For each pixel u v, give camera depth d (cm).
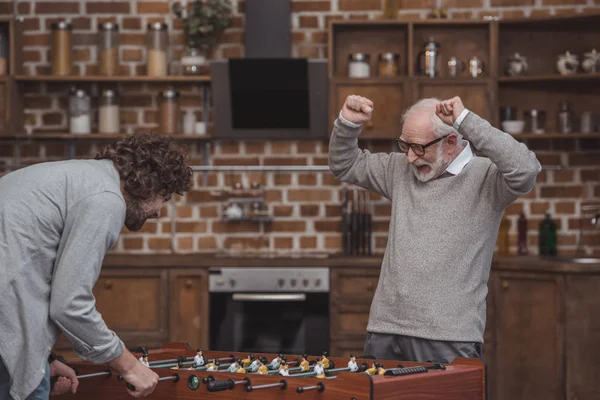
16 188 253
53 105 614
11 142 613
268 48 586
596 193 598
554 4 600
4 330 246
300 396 267
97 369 296
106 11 615
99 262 251
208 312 548
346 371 295
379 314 335
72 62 612
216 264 547
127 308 552
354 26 597
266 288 545
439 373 275
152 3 613
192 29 583
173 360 325
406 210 339
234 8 610
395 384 262
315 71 571
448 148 329
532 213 602
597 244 595
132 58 616
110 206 252
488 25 592
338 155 363
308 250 611
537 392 516
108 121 591
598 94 588
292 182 612
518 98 598
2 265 245
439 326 319
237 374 276
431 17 592
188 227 613
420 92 570
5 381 254
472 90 569
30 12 613
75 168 257
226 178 613
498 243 595
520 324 523
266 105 580
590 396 504
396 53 597
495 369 532
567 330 503
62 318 246
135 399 290
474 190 328
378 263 541
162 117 590
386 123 573
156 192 270
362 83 573
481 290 328
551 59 595
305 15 610
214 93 580
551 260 531
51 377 282
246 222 612
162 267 550
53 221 250
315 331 545
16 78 583
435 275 323
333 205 612
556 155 601
